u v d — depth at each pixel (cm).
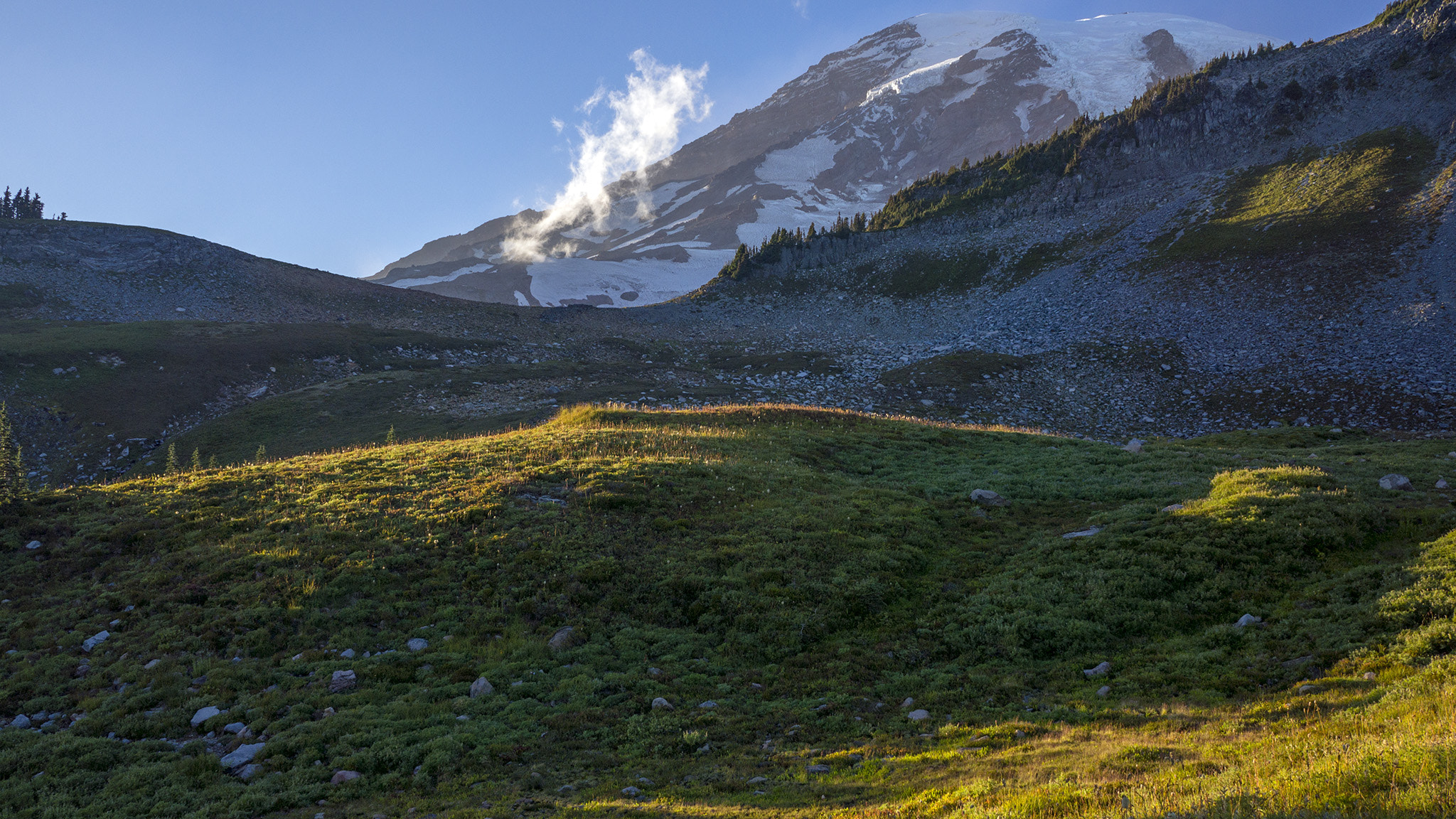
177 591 2150
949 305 14362
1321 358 8069
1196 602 1922
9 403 8138
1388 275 9075
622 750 1502
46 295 12775
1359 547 2094
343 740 1516
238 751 1497
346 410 8662
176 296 13875
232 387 9750
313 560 2302
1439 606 1577
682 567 2339
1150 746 1201
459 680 1806
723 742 1528
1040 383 9331
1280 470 2730
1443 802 706
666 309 16638
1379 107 13750
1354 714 1190
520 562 2333
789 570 2311
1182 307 10312
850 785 1247
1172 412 8012
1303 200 11956
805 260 18162
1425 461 3044
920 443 4038
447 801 1308
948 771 1244
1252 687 1492
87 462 7681
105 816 1295
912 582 2320
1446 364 7219
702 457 3428
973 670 1788
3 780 1412
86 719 1611
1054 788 1010
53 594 2194
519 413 8444
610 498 2752
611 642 1992
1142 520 2497
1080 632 1873
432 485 2950
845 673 1827
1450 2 13975
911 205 19338
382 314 14588
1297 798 796
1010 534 2661
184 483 3027
